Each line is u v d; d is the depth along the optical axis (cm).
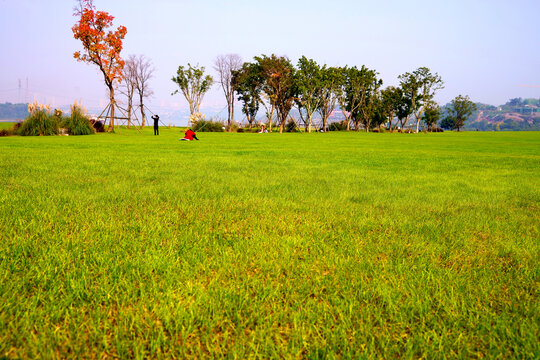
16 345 152
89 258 245
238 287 209
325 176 736
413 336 169
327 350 155
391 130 9056
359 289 214
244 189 550
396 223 370
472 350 162
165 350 155
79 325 168
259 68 6706
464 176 805
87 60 3941
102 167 787
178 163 918
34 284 206
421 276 236
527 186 668
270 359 151
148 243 283
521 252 287
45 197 434
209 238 306
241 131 6650
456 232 348
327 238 317
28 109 2761
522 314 191
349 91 7862
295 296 202
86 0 3753
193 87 7225
